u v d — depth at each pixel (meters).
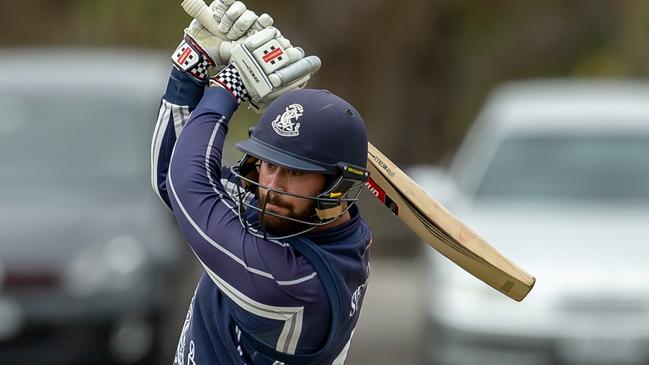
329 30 62.22
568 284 27.89
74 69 33.44
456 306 28.58
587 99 35.91
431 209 13.91
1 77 32.84
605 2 63.38
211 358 13.30
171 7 61.19
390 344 38.16
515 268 13.80
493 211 31.33
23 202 28.50
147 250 27.39
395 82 63.72
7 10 64.50
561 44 64.19
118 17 61.59
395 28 62.94
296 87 13.39
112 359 26.58
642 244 28.98
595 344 27.69
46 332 26.33
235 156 34.38
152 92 32.56
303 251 12.72
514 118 34.50
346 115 12.69
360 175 12.77
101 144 30.69
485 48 64.19
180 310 28.56
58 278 26.44
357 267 13.16
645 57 63.12
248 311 12.70
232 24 13.36
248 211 13.36
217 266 12.70
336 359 13.44
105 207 28.45
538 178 32.59
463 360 28.41
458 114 64.31
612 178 32.34
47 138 30.91
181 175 12.80
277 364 13.05
